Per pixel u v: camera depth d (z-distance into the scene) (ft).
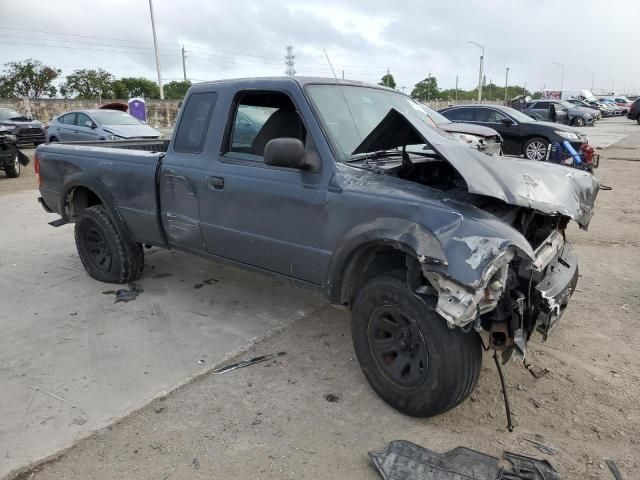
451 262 7.83
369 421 9.46
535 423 9.37
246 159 11.89
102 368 11.28
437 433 9.11
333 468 8.32
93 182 15.33
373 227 9.09
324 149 10.36
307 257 10.71
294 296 15.16
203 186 12.48
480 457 8.26
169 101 104.73
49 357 11.76
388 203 9.12
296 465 8.39
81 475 8.20
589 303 14.47
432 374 8.75
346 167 10.19
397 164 10.88
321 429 9.26
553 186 10.18
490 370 11.06
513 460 8.32
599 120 120.78
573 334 12.66
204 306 14.48
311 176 10.45
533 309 9.11
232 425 9.37
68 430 9.23
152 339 12.59
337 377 10.92
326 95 11.31
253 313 14.03
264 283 16.17
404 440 8.76
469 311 7.60
